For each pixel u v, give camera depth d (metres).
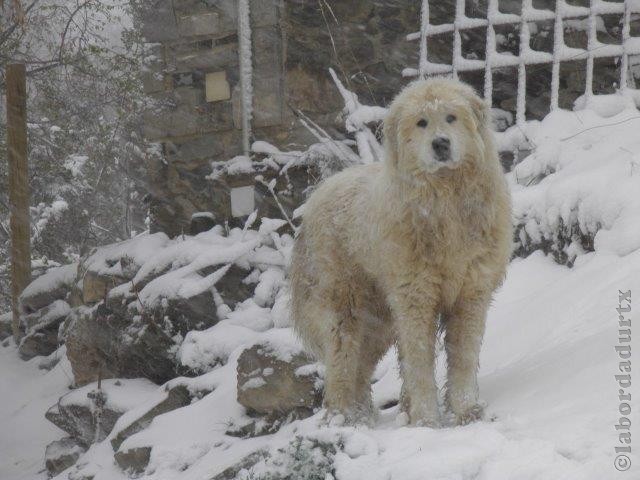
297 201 9.21
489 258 6.77
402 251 6.77
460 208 6.72
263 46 9.37
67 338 9.42
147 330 8.80
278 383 7.60
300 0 9.33
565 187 7.88
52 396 9.57
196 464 7.54
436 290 6.79
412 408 6.79
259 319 8.58
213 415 7.86
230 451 7.47
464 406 6.70
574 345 6.84
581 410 6.31
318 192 7.27
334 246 7.13
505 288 7.78
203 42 9.66
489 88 8.86
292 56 9.35
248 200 9.31
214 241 9.10
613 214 7.59
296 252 7.34
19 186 11.20
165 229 9.91
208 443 7.69
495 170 6.78
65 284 10.73
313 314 7.23
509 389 6.75
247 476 6.74
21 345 10.71
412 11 9.24
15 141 11.13
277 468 6.62
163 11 9.76
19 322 11.13
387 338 7.26
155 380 8.85
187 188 9.78
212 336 8.45
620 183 7.67
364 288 7.12
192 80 9.73
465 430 6.41
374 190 6.91
